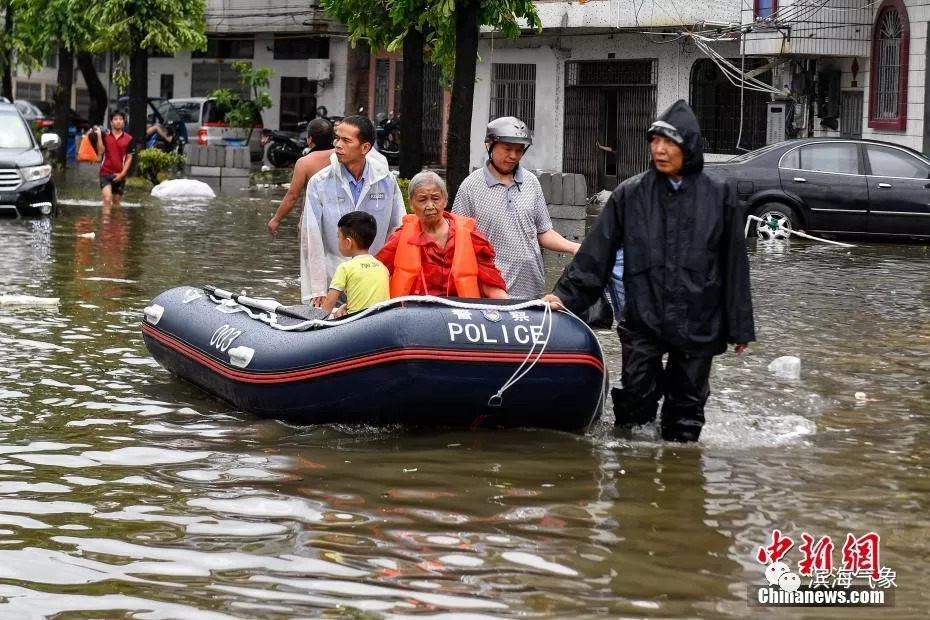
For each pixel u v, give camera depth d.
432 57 20.62
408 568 5.13
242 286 13.20
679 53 28.59
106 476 6.41
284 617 4.62
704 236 6.88
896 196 18.66
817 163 19.03
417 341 7.02
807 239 19.08
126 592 4.85
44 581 4.95
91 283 13.08
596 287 7.14
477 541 5.47
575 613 4.69
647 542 5.50
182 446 7.02
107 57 50.03
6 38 34.62
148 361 9.32
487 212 7.89
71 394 8.20
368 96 38.84
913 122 23.55
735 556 5.35
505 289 7.81
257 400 7.57
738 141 26.34
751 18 25.77
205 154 30.73
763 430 7.60
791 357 9.39
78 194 26.03
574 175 18.44
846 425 7.77
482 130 33.09
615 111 30.45
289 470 6.55
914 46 23.44
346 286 7.72
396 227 8.48
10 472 6.45
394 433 7.37
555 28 29.92
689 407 7.19
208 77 43.41
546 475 6.52
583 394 7.24
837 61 25.69
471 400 7.12
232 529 5.59
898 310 12.40
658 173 6.96
